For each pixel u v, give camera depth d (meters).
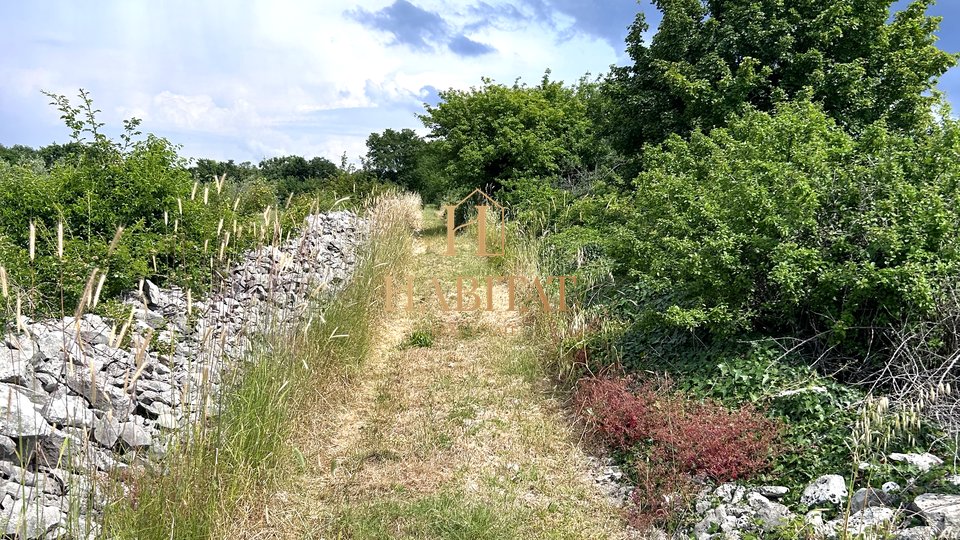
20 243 5.46
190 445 3.28
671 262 5.36
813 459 3.72
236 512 3.51
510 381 6.02
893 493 3.14
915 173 5.05
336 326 5.55
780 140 5.94
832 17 10.52
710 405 4.46
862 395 4.05
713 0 11.98
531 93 18.73
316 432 4.75
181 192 6.33
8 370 3.39
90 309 4.63
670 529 3.62
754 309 4.93
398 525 3.71
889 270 4.03
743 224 4.98
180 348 4.66
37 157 13.09
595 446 4.69
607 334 5.88
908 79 10.61
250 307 4.97
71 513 2.70
